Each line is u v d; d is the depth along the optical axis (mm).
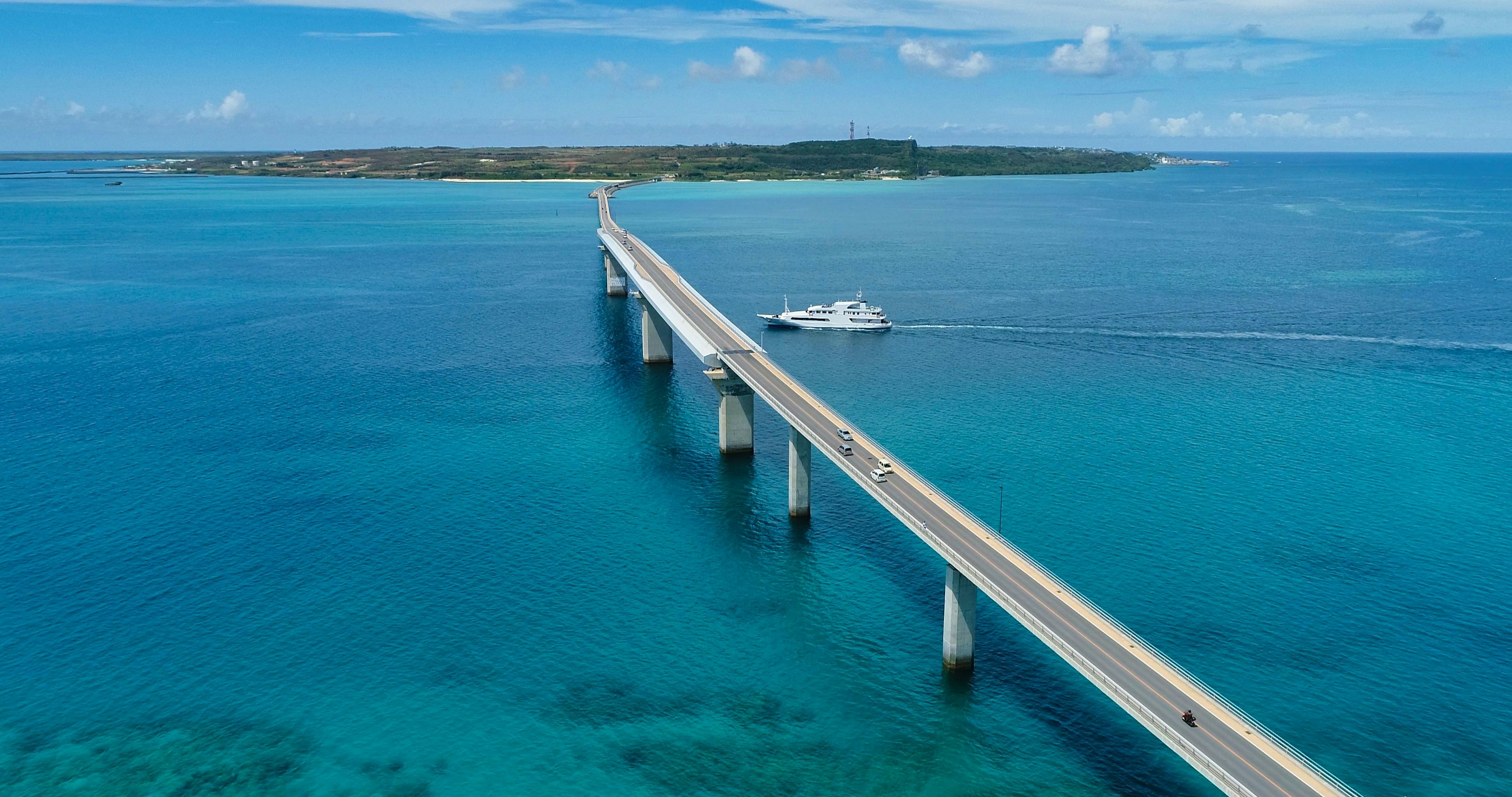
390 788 78125
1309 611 100500
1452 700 86625
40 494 131625
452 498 131125
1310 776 65250
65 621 100750
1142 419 160250
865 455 113312
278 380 187625
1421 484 131750
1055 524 120062
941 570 111875
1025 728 84375
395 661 94375
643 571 111500
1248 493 129375
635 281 199625
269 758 81562
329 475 139000
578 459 146000
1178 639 95688
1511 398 169625
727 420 145375
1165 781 77625
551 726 85312
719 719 86062
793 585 108375
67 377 188750
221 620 101188
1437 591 104438
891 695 89000
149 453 147125
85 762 81000
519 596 105938
